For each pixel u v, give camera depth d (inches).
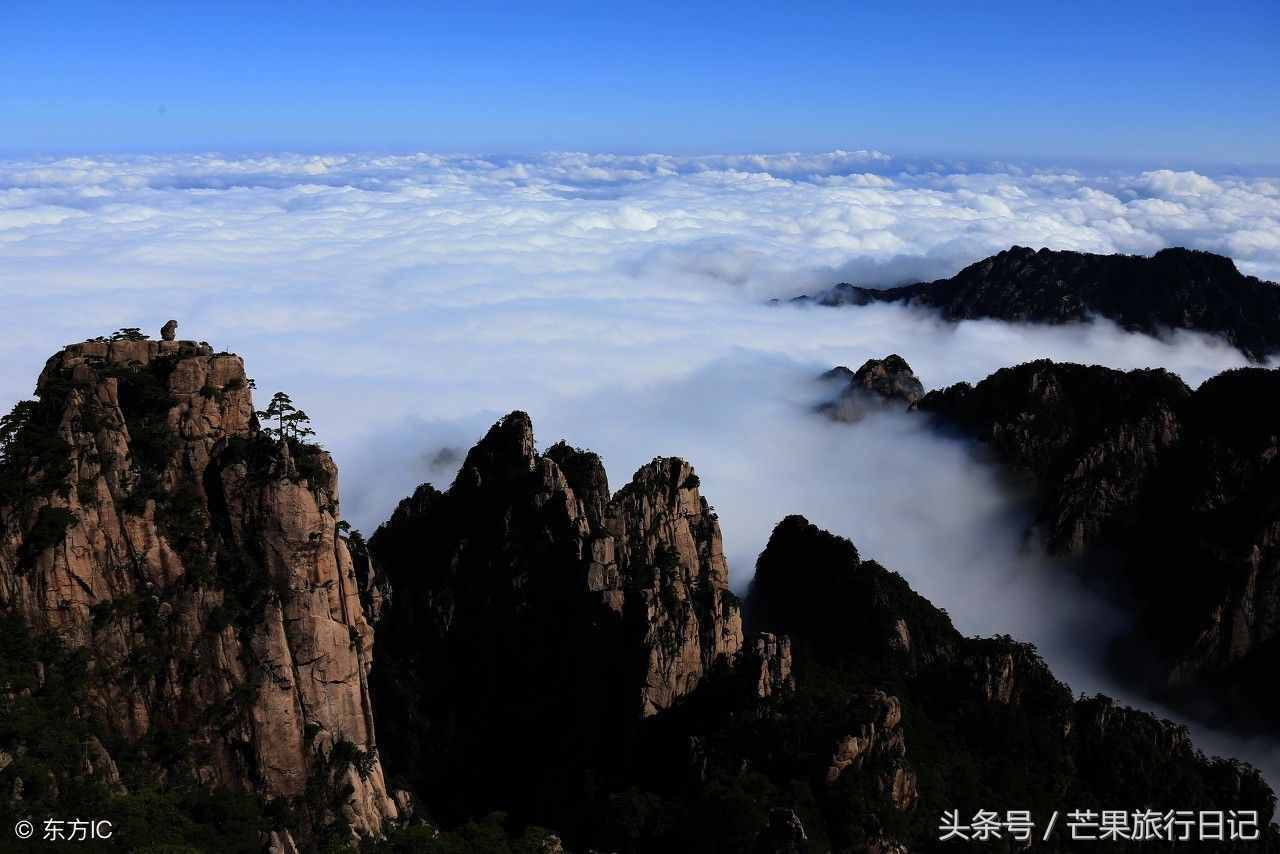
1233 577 6131.9
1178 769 4111.7
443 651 4335.6
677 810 3361.2
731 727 3540.8
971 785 3774.6
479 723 4124.0
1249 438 6855.3
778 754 3432.6
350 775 2871.6
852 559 4694.9
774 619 4768.7
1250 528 6314.0
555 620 4114.2
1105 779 4050.2
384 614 4461.1
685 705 3764.8
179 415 2901.1
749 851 3088.1
